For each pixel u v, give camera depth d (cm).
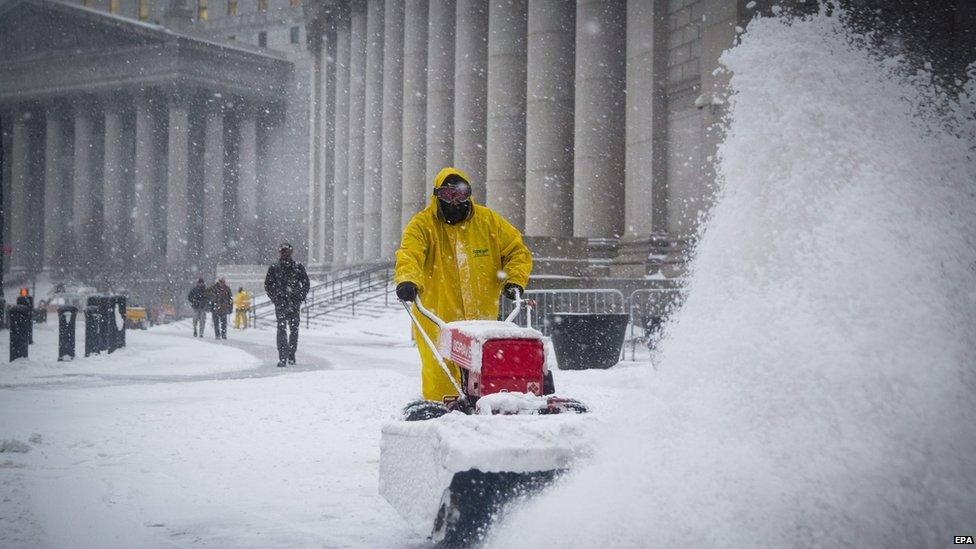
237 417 852
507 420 332
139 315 4938
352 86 6406
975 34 1358
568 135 3516
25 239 11169
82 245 9288
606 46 3186
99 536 407
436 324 472
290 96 10431
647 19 2922
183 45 9756
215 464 602
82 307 6397
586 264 2878
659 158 2884
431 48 4791
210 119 10156
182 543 394
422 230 517
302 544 389
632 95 3000
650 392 320
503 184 3838
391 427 393
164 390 1131
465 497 356
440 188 520
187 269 9494
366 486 523
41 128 11806
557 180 3475
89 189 10612
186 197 9825
